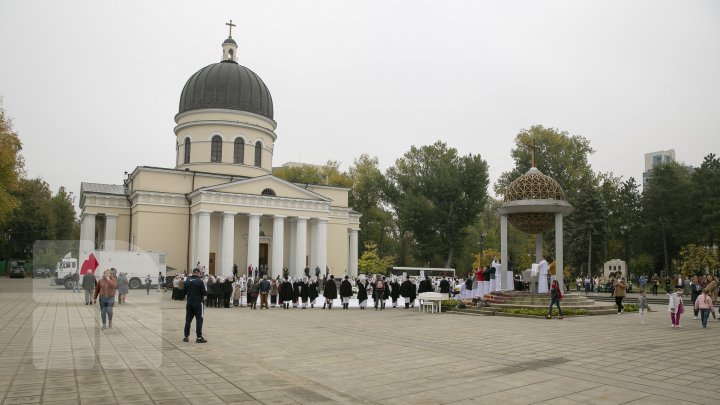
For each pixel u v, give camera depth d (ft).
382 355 43.80
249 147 188.65
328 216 180.86
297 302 104.27
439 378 34.60
